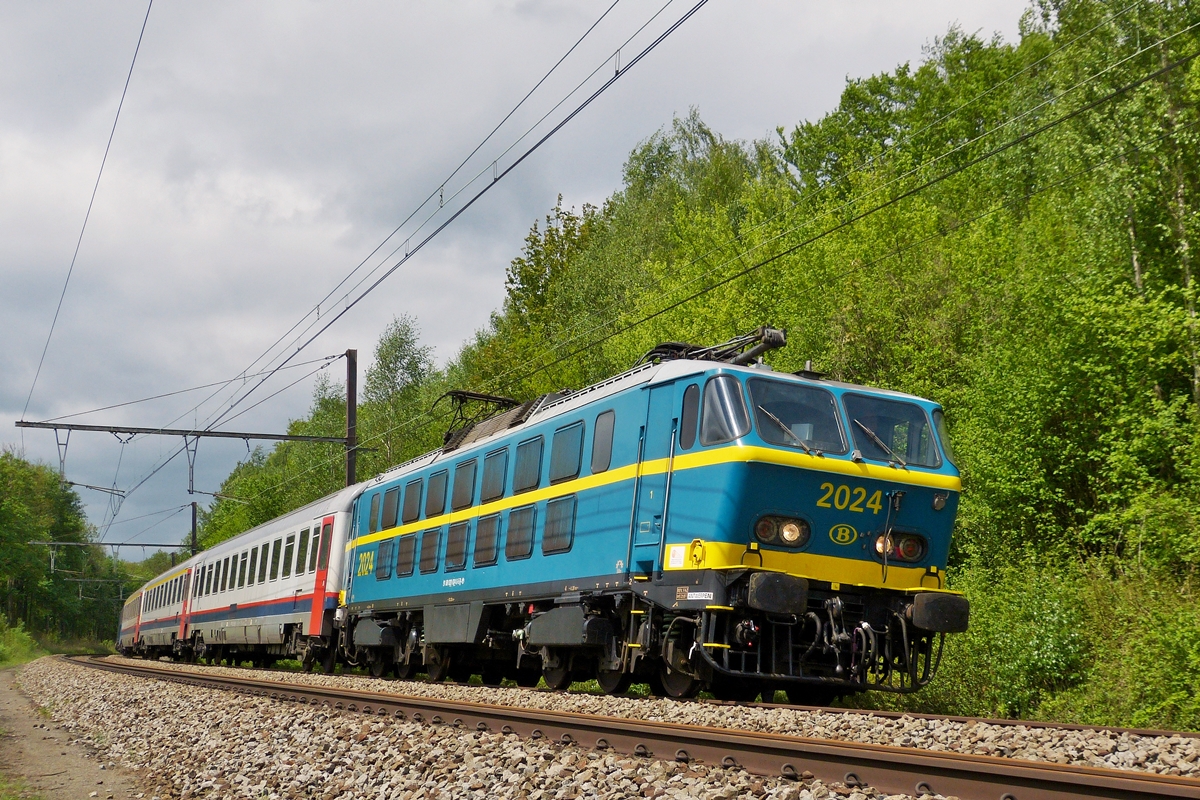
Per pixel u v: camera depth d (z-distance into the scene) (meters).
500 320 56.09
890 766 6.05
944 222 28.64
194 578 35.94
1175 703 11.77
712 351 12.84
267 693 14.90
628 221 44.16
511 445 15.41
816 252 23.03
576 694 12.70
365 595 20.69
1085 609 13.86
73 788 9.63
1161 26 19.45
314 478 54.81
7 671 39.34
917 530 11.38
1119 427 15.71
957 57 47.56
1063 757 7.23
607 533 12.44
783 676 10.59
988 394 17.45
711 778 6.48
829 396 11.52
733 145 45.62
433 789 7.29
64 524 88.25
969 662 14.32
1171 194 17.95
